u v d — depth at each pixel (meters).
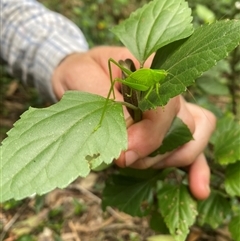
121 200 0.23
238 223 0.23
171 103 0.18
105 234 0.33
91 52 0.26
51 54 0.31
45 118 0.14
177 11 0.17
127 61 0.16
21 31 0.34
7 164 0.12
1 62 0.40
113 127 0.14
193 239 0.30
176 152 0.21
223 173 0.25
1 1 0.36
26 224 0.33
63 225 0.33
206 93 0.35
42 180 0.12
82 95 0.14
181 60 0.14
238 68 0.39
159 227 0.24
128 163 0.19
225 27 0.14
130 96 0.15
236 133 0.23
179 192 0.22
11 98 0.47
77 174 0.12
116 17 0.65
